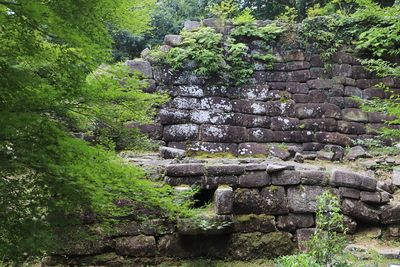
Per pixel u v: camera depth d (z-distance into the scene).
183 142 7.77
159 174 5.38
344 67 8.66
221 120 8.05
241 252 5.08
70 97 2.53
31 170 2.43
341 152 8.00
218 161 6.58
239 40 8.74
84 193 2.48
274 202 5.38
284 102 8.41
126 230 4.84
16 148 2.27
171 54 8.08
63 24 2.25
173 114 7.83
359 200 5.50
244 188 5.40
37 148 2.29
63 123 2.84
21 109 2.33
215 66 8.10
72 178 2.39
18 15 2.00
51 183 2.36
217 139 7.90
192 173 5.31
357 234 5.46
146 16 3.44
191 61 8.26
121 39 12.16
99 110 2.95
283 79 8.64
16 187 2.34
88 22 2.46
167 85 8.08
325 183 5.55
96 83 2.71
